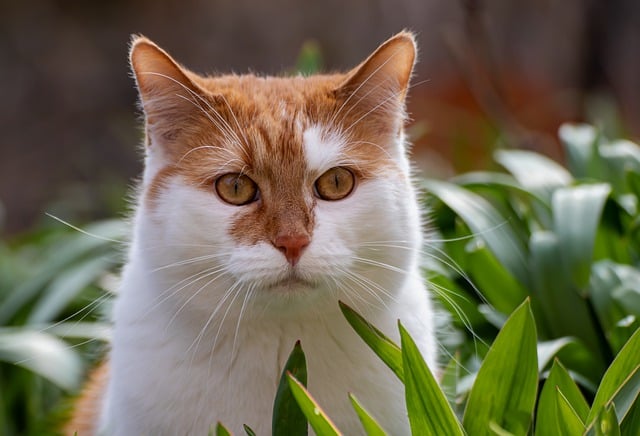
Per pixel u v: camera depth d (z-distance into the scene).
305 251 3.37
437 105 11.87
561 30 12.52
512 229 5.00
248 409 3.59
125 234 4.93
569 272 4.43
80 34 11.87
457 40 9.41
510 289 4.82
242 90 3.87
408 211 3.70
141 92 3.74
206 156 3.60
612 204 4.79
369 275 3.59
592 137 5.63
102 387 4.32
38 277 5.64
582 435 2.98
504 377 3.20
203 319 3.56
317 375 3.60
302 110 3.67
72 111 11.66
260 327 3.55
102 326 4.80
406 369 3.04
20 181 11.27
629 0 11.77
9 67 11.54
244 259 3.39
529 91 12.24
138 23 12.03
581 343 4.32
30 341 4.83
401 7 12.38
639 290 4.28
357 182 3.60
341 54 12.33
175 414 3.57
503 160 5.52
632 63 11.90
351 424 3.60
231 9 12.22
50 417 4.90
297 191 3.50
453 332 4.70
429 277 4.50
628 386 3.04
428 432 3.08
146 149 3.85
